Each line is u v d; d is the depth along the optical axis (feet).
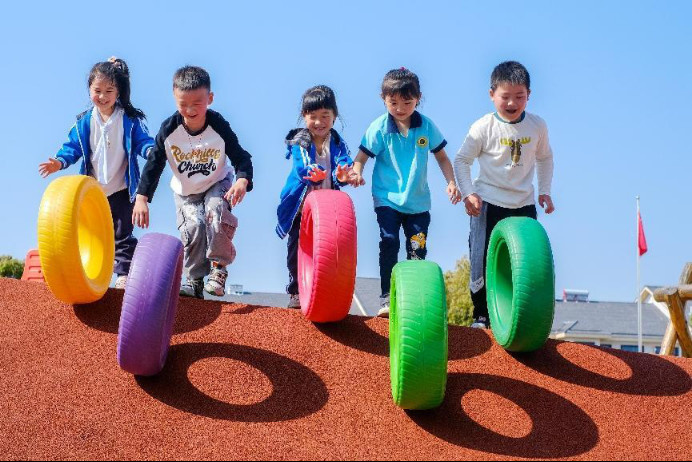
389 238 21.06
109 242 19.60
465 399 16.17
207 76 20.02
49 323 17.79
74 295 17.79
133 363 15.42
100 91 21.62
